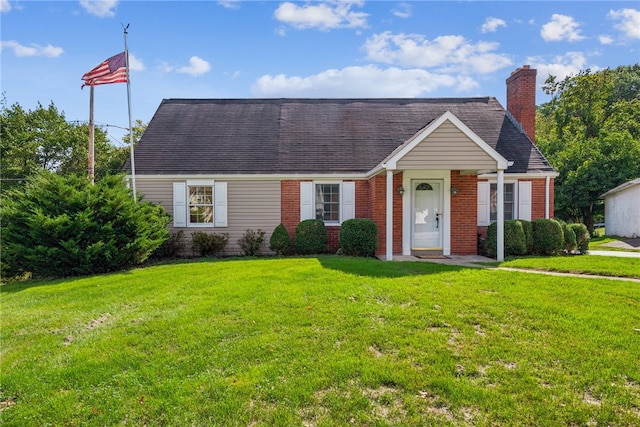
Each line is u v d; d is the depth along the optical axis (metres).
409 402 3.57
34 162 29.05
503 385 3.84
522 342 4.84
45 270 11.04
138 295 7.72
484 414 3.38
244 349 4.75
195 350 4.78
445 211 13.64
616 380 3.92
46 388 3.99
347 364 4.27
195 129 16.75
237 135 16.45
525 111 16.75
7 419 3.48
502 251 11.83
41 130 30.73
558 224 13.13
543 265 10.37
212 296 7.21
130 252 11.53
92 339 5.29
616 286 7.67
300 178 14.90
